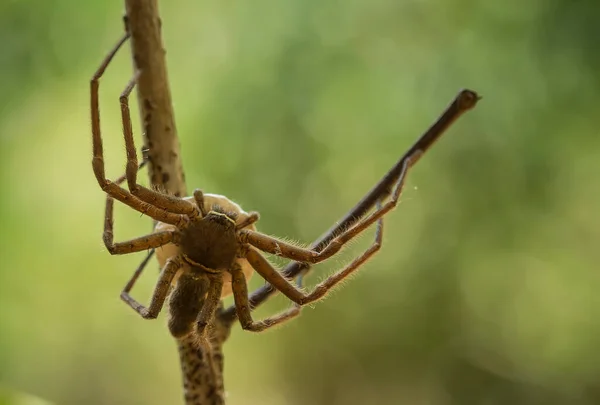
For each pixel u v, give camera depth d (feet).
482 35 1.92
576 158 1.93
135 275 1.18
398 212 2.03
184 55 2.06
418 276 2.09
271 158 2.05
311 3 1.97
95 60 2.06
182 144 2.05
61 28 2.08
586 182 1.94
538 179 1.95
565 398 2.08
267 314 2.03
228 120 2.04
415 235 2.05
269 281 1.16
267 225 2.07
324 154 2.02
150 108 1.13
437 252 2.05
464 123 1.94
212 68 2.05
